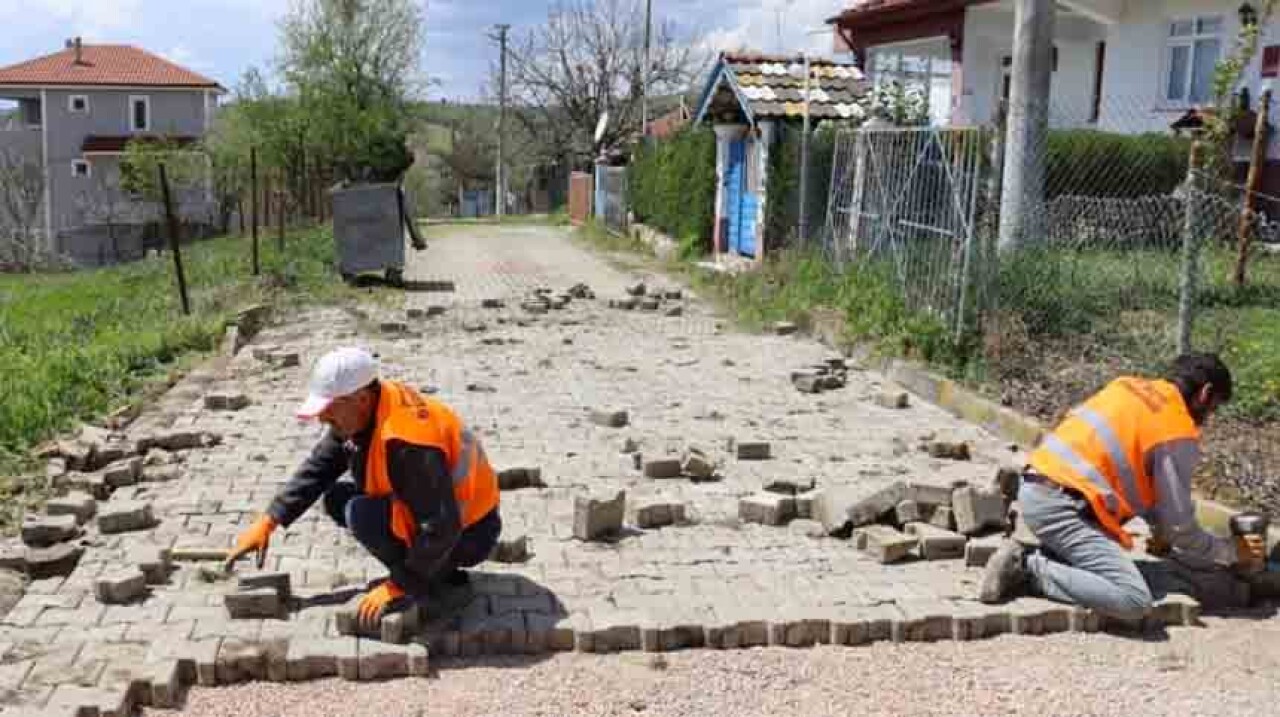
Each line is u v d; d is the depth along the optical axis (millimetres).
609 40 55219
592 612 4926
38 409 7645
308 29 38312
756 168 17812
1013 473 6305
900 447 7855
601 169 32469
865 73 25156
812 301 12844
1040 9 10125
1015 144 10242
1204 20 17859
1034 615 5070
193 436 7469
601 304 14867
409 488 4520
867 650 4867
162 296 14352
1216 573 5516
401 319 13297
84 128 53719
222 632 4641
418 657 4508
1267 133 15562
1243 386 7906
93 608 4883
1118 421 5266
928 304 10672
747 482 6992
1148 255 11594
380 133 38375
